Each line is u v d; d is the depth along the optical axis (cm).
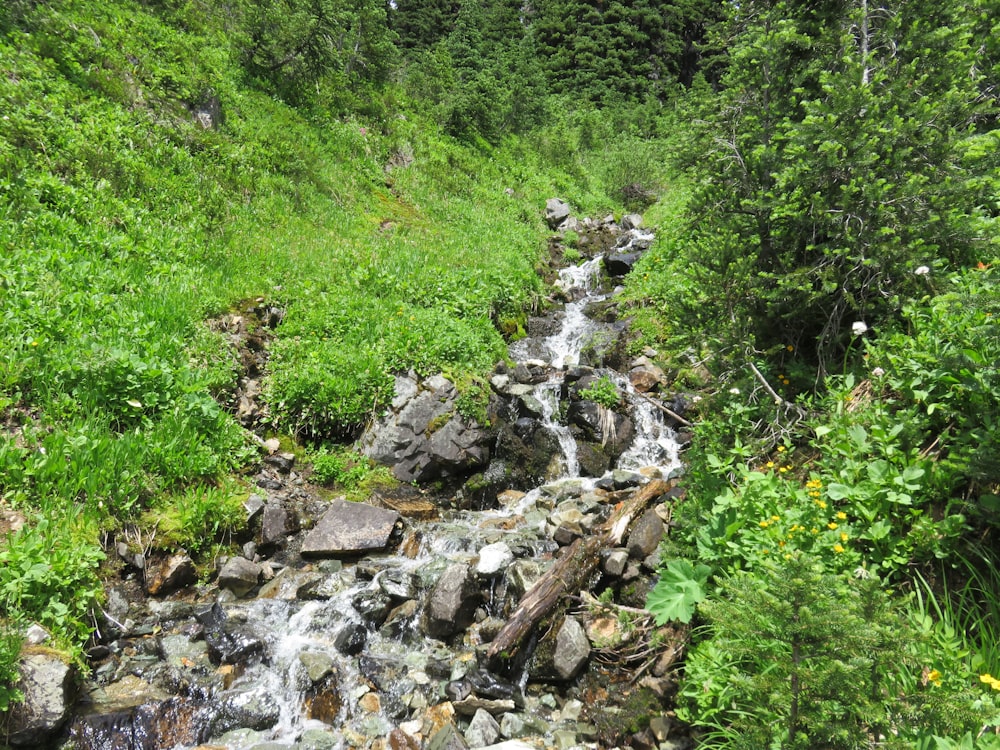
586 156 2694
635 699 401
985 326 353
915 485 366
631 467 770
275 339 814
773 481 439
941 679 286
